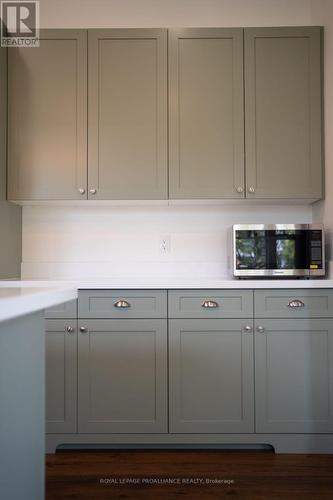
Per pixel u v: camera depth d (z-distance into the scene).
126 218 2.54
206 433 1.94
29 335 1.03
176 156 2.22
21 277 2.51
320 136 2.22
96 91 2.22
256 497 1.56
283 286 1.94
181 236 2.53
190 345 1.96
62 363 1.96
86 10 2.55
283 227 2.15
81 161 2.22
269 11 2.54
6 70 2.21
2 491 0.87
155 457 1.91
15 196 2.23
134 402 1.95
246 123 2.22
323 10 2.24
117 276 2.52
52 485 1.66
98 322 1.96
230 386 1.95
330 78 2.13
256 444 1.99
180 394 1.95
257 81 2.22
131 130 2.22
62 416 1.95
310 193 2.22
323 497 1.56
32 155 2.22
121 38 2.22
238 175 2.22
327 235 2.22
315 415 1.94
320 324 1.94
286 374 1.94
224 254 2.52
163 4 2.54
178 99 2.22
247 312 1.95
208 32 2.22
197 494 1.58
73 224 2.54
